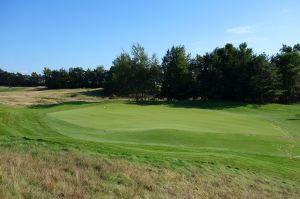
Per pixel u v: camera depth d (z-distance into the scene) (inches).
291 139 1175.6
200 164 642.8
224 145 961.5
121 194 437.1
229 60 2844.5
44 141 644.1
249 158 770.2
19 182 399.9
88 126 1087.0
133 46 2960.1
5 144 597.3
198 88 2910.9
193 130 1111.0
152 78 2974.9
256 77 2736.2
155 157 639.8
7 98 3122.5
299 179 669.3
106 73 4808.1
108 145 685.3
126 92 3031.5
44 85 5723.4
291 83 2957.7
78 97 3567.9
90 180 469.4
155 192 472.1
